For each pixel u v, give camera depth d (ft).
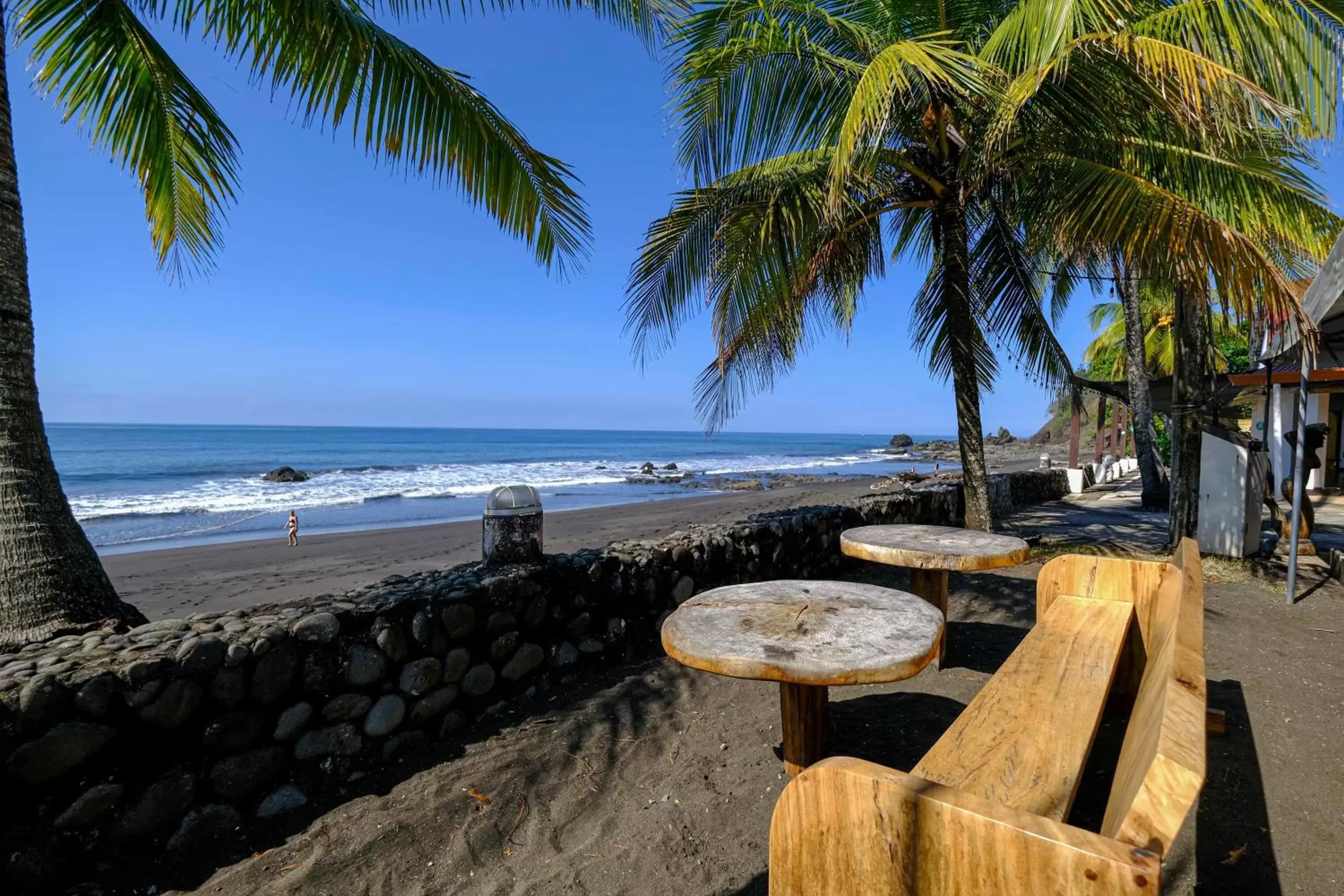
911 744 8.84
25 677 6.04
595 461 159.63
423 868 6.61
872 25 18.66
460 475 104.42
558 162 13.74
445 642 9.14
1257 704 9.57
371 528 45.73
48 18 11.33
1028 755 5.26
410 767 8.35
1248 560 18.34
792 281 18.31
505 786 8.01
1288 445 37.58
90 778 6.13
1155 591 9.11
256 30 11.35
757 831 7.12
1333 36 11.30
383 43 11.44
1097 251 15.75
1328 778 7.57
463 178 12.93
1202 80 10.79
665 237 18.38
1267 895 5.70
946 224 19.39
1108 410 78.84
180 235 15.31
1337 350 22.18
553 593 10.84
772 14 15.60
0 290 8.68
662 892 6.23
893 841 3.21
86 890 5.93
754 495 70.23
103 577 9.30
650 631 12.66
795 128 18.16
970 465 20.30
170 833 6.58
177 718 6.70
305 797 7.52
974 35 17.97
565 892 6.27
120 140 13.44
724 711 10.15
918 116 17.62
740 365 21.12
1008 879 2.86
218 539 40.60
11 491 8.49
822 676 5.78
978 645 12.74
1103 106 14.29
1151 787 2.85
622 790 8.03
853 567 19.60
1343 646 11.90
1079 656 7.40
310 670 7.75
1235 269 12.46
